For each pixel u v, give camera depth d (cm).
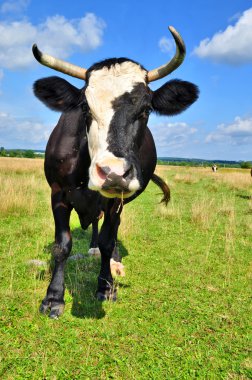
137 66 387
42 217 934
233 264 630
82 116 420
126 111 350
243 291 510
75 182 423
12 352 335
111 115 346
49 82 400
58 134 447
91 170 321
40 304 428
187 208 1186
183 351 354
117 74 371
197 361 338
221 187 2045
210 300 475
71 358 331
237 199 1517
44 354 332
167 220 982
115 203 461
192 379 313
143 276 552
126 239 760
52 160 436
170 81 414
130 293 485
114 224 475
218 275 573
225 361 340
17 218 907
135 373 318
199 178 2680
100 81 366
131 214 985
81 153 412
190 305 456
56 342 356
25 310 413
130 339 369
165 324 404
